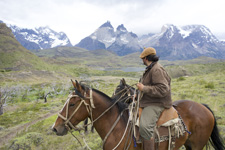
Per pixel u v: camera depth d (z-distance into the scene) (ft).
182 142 11.68
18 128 42.93
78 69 566.77
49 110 67.56
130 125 10.94
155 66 10.14
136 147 10.89
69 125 10.68
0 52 459.73
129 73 446.19
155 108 10.43
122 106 11.69
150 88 9.64
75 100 10.70
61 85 169.17
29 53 524.11
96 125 11.33
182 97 39.45
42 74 273.75
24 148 24.76
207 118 12.64
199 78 77.05
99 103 11.08
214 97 36.47
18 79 225.15
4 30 586.45
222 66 203.62
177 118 11.09
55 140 28.12
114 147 10.78
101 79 227.61
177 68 163.84
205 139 12.63
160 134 10.71
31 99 118.42
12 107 84.02
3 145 30.04
